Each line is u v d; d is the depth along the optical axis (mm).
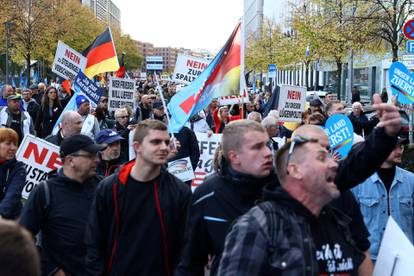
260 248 2729
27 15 43688
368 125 13328
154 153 4098
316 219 2898
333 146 6586
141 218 4141
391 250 3338
